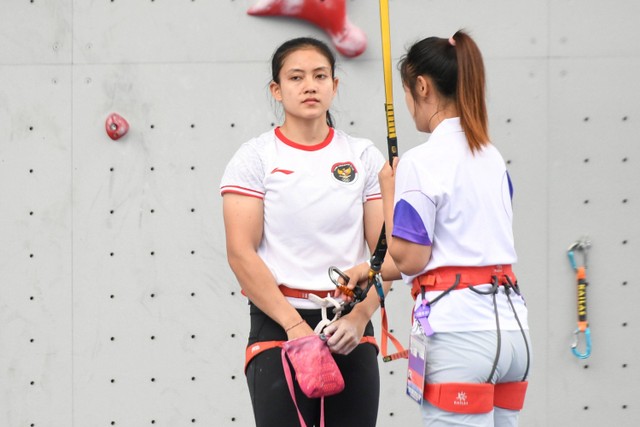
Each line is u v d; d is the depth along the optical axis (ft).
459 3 48.93
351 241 36.52
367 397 36.96
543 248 49.49
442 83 32.65
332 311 36.17
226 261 48.98
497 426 33.73
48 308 48.60
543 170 49.44
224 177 36.65
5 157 48.29
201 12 48.34
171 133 48.60
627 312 49.90
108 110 48.44
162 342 48.91
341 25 47.75
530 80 49.24
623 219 49.78
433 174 31.76
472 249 31.73
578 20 49.24
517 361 32.22
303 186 35.88
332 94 36.99
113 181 48.57
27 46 48.21
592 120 49.49
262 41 48.47
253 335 36.83
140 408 48.96
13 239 48.44
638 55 49.47
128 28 48.32
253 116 48.73
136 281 48.78
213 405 49.19
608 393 49.88
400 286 49.57
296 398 35.88
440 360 31.71
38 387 48.73
